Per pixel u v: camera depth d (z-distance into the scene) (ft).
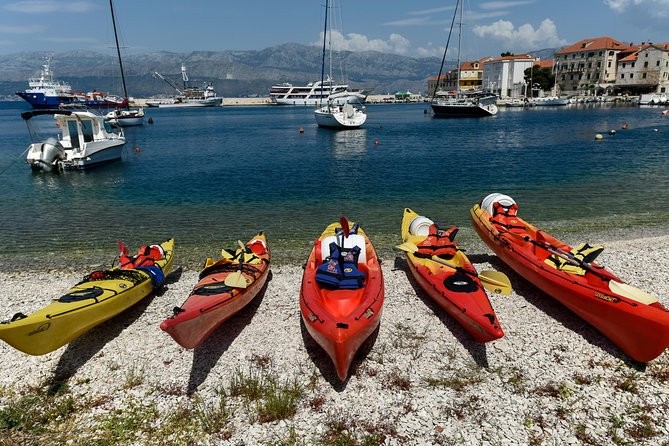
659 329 19.21
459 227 44.73
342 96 349.00
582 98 322.75
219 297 23.06
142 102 540.52
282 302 28.30
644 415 17.94
